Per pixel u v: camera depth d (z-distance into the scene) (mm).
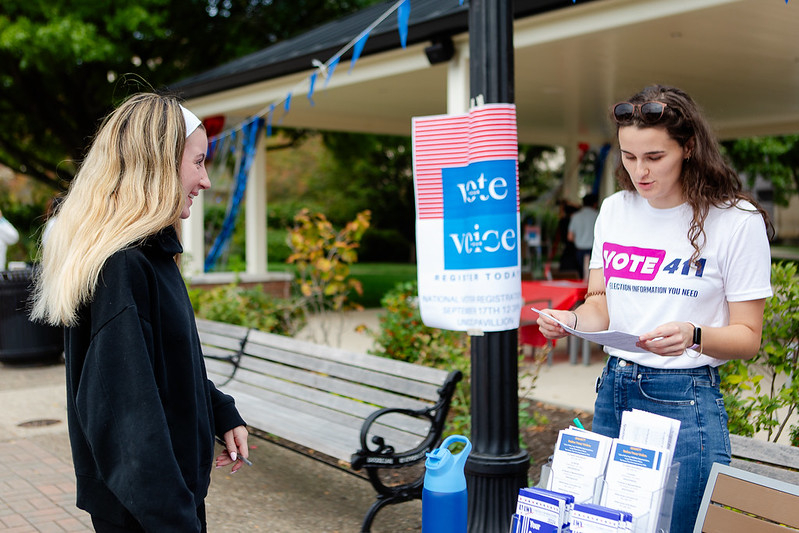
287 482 4465
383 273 21891
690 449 2230
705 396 2248
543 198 19266
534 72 8500
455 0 7062
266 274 11742
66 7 12398
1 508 4059
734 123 13617
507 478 3117
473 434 3217
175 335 1780
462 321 3148
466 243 3113
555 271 15156
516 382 3188
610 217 2408
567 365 7652
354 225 6973
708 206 2143
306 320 7602
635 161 2189
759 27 6195
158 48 16250
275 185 33844
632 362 2350
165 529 1570
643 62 7887
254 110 11250
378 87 9133
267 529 3750
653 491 2115
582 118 12719
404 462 3541
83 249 1684
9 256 15117
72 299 1655
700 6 5371
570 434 2340
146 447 1576
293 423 4258
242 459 2133
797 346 3592
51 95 16312
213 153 11312
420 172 3164
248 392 5129
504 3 3035
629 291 2312
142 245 1749
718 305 2219
